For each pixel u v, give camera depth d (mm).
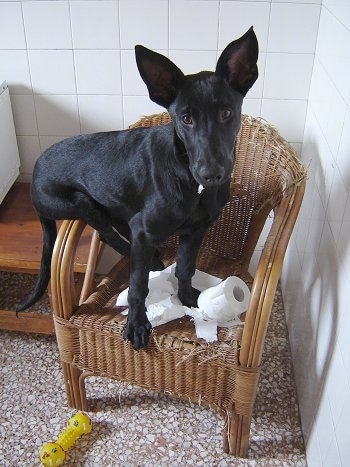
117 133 1380
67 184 1405
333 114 1450
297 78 1781
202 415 1659
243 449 1513
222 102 1111
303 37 1698
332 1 1504
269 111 1859
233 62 1141
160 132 1278
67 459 1527
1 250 1734
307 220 1747
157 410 1675
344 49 1349
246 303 1421
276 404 1701
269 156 1565
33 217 1908
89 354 1491
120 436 1595
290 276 2004
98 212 1433
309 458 1497
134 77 1831
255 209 1646
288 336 1965
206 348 1325
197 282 1598
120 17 1713
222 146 1103
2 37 1785
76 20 1730
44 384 1765
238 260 1717
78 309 1460
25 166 2090
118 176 1323
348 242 1235
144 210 1299
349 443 1133
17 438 1590
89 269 1619
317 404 1452
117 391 1739
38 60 1827
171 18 1701
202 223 1372
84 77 1851
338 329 1294
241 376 1314
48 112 1943
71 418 1587
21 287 2168
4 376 1792
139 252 1337
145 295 1361
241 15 1678
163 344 1352
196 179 1107
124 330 1375
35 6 1711
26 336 1947
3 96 1829
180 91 1137
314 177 1679
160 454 1544
